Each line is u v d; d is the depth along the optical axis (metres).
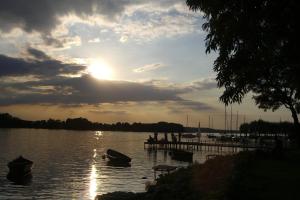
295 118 40.31
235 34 12.42
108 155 89.12
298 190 17.22
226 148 142.88
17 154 109.06
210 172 23.77
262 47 12.63
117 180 58.16
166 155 113.38
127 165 83.19
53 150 129.50
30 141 185.62
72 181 57.69
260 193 16.66
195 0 13.57
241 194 16.25
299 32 11.52
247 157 27.47
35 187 51.97
